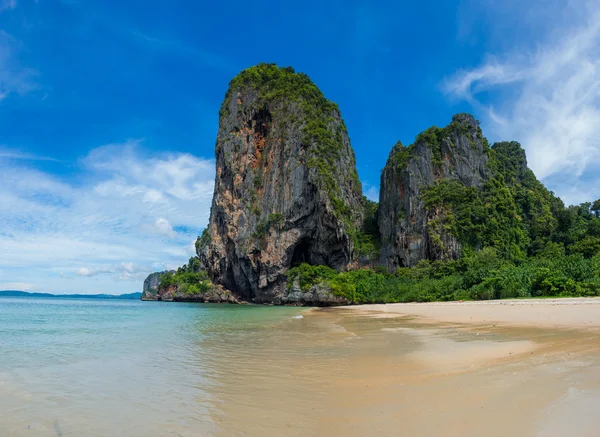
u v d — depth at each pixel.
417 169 79.25
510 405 6.50
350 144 98.75
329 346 16.17
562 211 75.00
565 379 7.73
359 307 55.22
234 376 10.73
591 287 34.53
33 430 6.92
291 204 83.06
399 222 77.50
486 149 83.00
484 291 42.91
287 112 92.81
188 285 107.44
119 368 12.01
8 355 14.41
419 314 33.53
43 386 9.88
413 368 10.63
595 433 5.09
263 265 84.12
